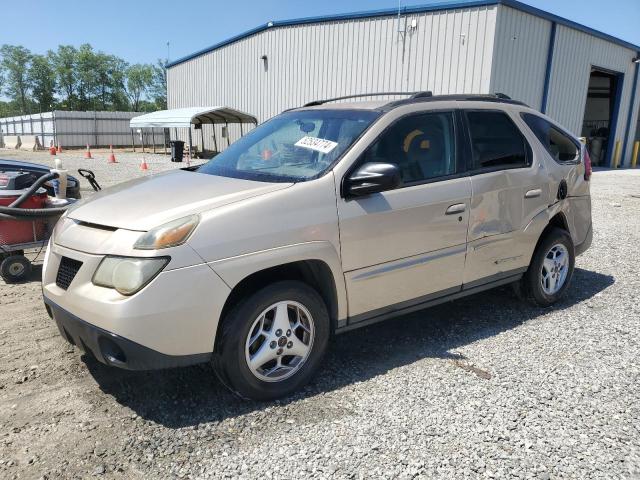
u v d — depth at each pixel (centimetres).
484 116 439
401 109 389
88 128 4553
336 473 264
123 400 329
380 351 405
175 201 322
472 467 270
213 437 292
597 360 392
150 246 287
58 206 571
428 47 1798
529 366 381
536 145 473
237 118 2667
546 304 498
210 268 294
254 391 320
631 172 2159
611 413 322
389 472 266
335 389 346
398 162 377
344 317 355
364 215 349
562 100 2027
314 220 329
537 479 262
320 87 2162
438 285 403
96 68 9669
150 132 4825
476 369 375
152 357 286
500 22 1647
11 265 554
